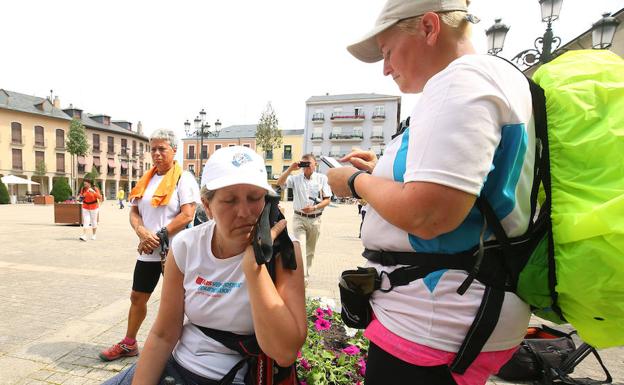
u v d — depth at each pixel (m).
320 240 10.65
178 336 1.55
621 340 0.94
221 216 1.34
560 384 2.63
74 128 41.06
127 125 56.66
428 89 0.98
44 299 4.32
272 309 1.25
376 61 1.43
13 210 21.86
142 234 2.68
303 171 5.41
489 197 0.95
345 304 1.23
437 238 1.00
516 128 0.91
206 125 18.47
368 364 1.18
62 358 2.85
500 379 2.72
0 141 38.19
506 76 0.95
